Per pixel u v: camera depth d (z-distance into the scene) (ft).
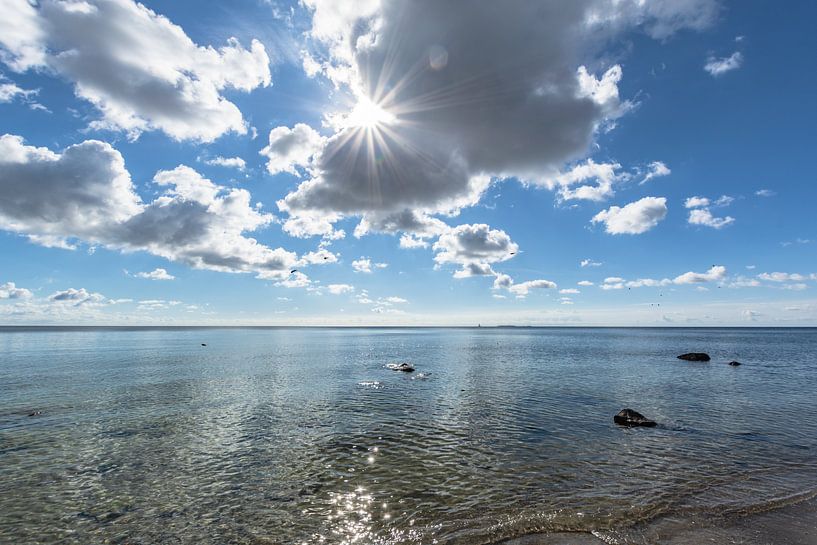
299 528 37.83
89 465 53.88
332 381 127.54
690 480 48.08
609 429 70.64
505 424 74.02
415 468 52.37
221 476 50.08
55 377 134.51
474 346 339.36
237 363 184.96
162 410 85.76
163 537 36.60
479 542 34.78
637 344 374.84
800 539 34.53
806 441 63.67
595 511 40.19
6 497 44.52
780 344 379.76
